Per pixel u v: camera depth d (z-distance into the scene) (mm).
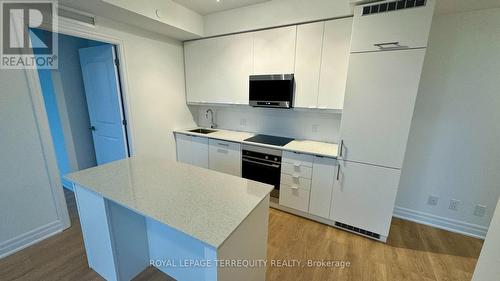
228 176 1616
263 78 2688
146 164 1862
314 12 2289
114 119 2814
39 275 1703
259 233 1341
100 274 1693
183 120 3566
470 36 2027
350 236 2268
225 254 1013
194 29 2910
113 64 2564
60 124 3080
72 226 2322
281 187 2627
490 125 2086
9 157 1836
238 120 3496
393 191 2027
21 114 1862
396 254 2018
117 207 1480
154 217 1085
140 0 2232
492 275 904
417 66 1747
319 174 2354
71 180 1534
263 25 2602
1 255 1860
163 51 3053
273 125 3182
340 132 2137
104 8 2080
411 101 1816
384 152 1993
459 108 2176
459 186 2297
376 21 1822
